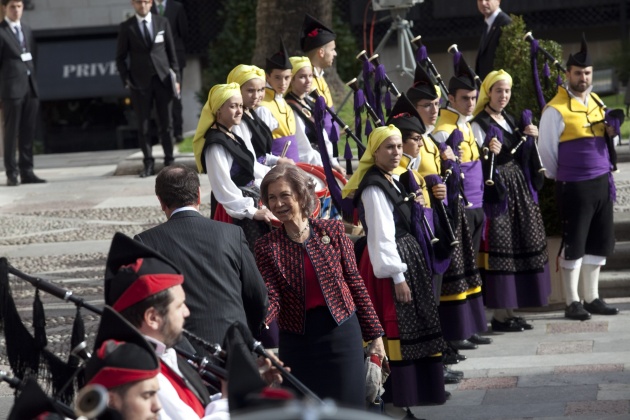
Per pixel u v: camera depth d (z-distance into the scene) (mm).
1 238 29266
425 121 18094
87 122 58281
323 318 13164
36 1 56938
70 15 56906
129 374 8328
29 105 37469
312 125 20297
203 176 36250
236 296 12430
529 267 20609
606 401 16312
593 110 21203
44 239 28938
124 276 9531
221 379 10109
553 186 21906
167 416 9242
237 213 17109
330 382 13164
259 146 18516
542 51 22203
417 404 15609
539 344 19891
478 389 17453
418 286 15602
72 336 10312
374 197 15391
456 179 17906
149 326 9430
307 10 40125
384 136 15555
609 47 55000
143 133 37094
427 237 15906
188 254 12312
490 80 20375
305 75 20250
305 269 13148
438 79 20562
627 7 54219
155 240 12367
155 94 36594
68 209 32625
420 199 15938
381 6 32156
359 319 13672
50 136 58219
